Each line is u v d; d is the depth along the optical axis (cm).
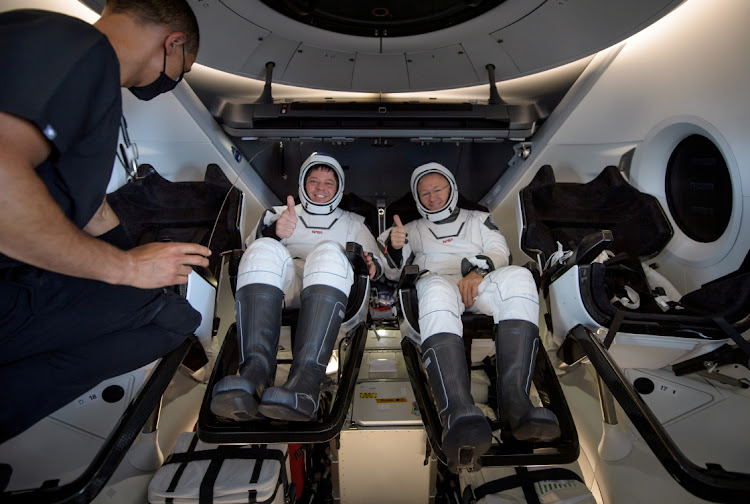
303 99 371
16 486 189
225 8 249
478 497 189
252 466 187
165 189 302
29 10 109
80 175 115
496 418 219
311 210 253
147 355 157
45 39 101
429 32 275
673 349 211
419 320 187
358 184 394
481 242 261
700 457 208
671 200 304
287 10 252
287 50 299
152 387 173
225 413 154
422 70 323
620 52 296
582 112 328
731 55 235
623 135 321
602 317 203
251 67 319
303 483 229
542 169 305
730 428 216
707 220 285
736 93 238
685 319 198
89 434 210
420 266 259
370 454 211
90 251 110
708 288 213
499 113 324
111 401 222
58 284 131
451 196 257
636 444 225
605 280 231
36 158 103
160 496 180
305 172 253
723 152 251
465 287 208
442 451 162
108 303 143
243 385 149
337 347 231
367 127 328
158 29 127
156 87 137
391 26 269
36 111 97
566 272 214
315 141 356
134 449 212
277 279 187
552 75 343
